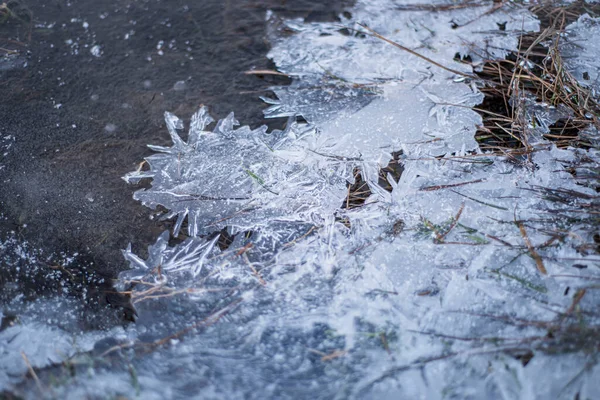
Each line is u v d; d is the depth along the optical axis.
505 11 1.77
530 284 1.53
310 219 1.59
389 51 1.73
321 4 1.80
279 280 1.55
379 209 1.59
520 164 1.62
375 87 1.70
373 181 1.61
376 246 1.56
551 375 1.48
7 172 1.64
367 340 1.51
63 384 1.49
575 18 1.76
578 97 1.66
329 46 1.75
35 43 1.76
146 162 1.65
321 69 1.72
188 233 1.59
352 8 1.79
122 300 1.56
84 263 1.58
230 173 1.63
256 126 1.67
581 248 1.55
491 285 1.53
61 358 1.52
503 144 1.64
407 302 1.53
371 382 1.49
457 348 1.50
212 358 1.51
